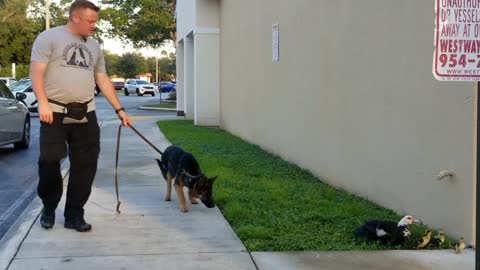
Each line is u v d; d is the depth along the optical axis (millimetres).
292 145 10039
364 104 7051
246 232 5664
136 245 5379
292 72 9914
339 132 7871
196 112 18203
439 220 5523
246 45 13555
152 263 4871
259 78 12328
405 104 6051
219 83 18031
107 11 36031
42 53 5371
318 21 8547
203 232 5824
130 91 58719
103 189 8031
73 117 5543
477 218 3287
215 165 9547
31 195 8328
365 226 5504
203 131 16312
